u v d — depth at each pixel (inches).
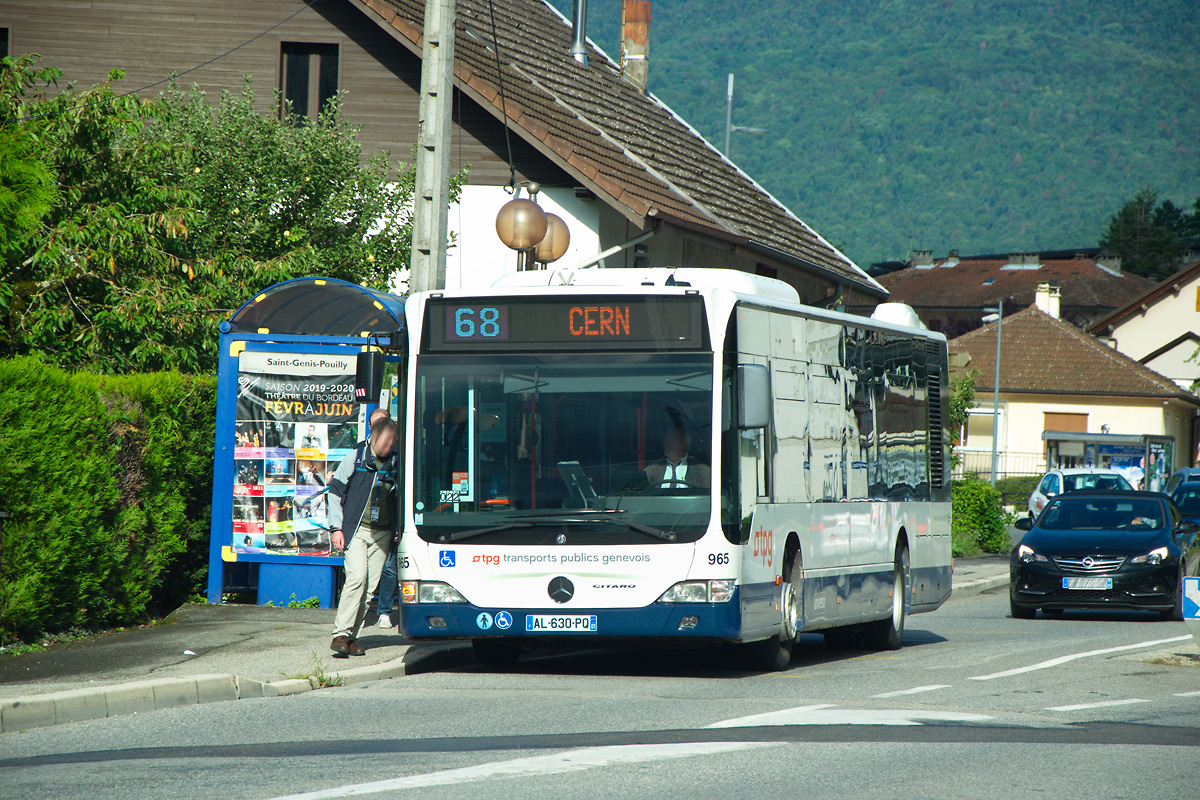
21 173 1344.7
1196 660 1213.7
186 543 1330.0
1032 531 1878.7
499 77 2091.5
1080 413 6161.4
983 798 646.5
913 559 1475.1
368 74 2178.9
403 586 1056.2
